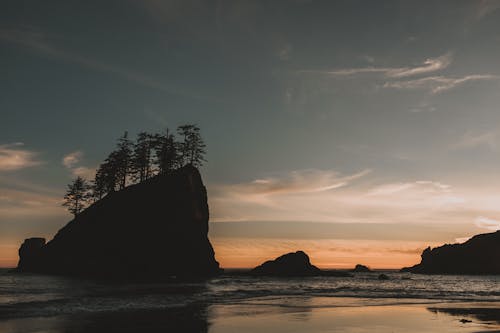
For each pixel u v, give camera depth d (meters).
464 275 154.00
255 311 27.31
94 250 70.00
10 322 20.55
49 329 18.89
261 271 94.88
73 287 43.72
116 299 31.66
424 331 20.64
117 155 81.38
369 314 26.91
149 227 71.12
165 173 77.94
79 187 84.94
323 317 25.11
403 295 43.84
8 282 50.22
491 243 164.75
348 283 70.19
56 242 75.50
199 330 19.64
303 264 97.56
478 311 29.50
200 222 75.12
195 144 82.31
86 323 20.70
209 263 73.31
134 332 18.66
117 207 74.31
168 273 67.62
